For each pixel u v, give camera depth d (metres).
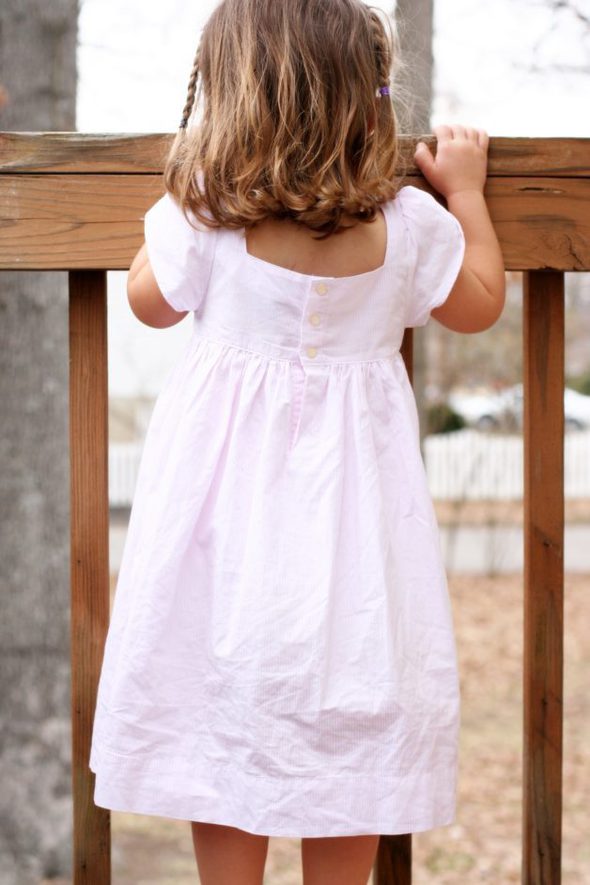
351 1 1.57
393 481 1.57
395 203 1.59
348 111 1.50
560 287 1.72
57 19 4.04
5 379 4.21
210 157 1.50
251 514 1.51
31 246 1.62
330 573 1.48
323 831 1.44
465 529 13.44
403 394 1.59
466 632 8.88
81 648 1.67
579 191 1.67
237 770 1.47
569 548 12.91
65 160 1.61
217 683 1.49
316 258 1.53
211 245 1.54
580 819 5.09
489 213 1.67
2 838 4.35
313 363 1.54
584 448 16.88
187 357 1.59
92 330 1.66
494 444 14.63
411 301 1.60
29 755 4.36
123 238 1.62
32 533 4.27
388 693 1.46
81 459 1.66
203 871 1.61
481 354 11.91
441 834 4.99
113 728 1.50
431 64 4.30
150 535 1.53
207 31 1.58
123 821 5.13
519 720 6.62
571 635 8.87
